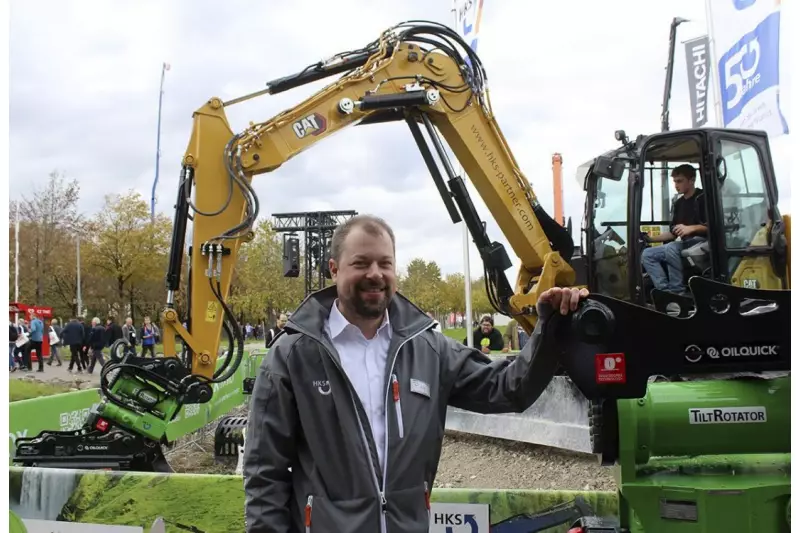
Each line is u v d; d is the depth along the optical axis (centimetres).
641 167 555
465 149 711
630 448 229
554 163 995
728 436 229
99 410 579
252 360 1255
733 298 216
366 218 224
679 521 223
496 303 742
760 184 530
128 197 2992
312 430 208
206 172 612
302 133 638
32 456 567
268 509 210
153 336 1892
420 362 222
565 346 217
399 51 686
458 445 733
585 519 281
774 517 222
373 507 203
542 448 679
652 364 215
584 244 650
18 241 2970
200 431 877
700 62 1006
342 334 224
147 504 356
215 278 602
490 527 319
